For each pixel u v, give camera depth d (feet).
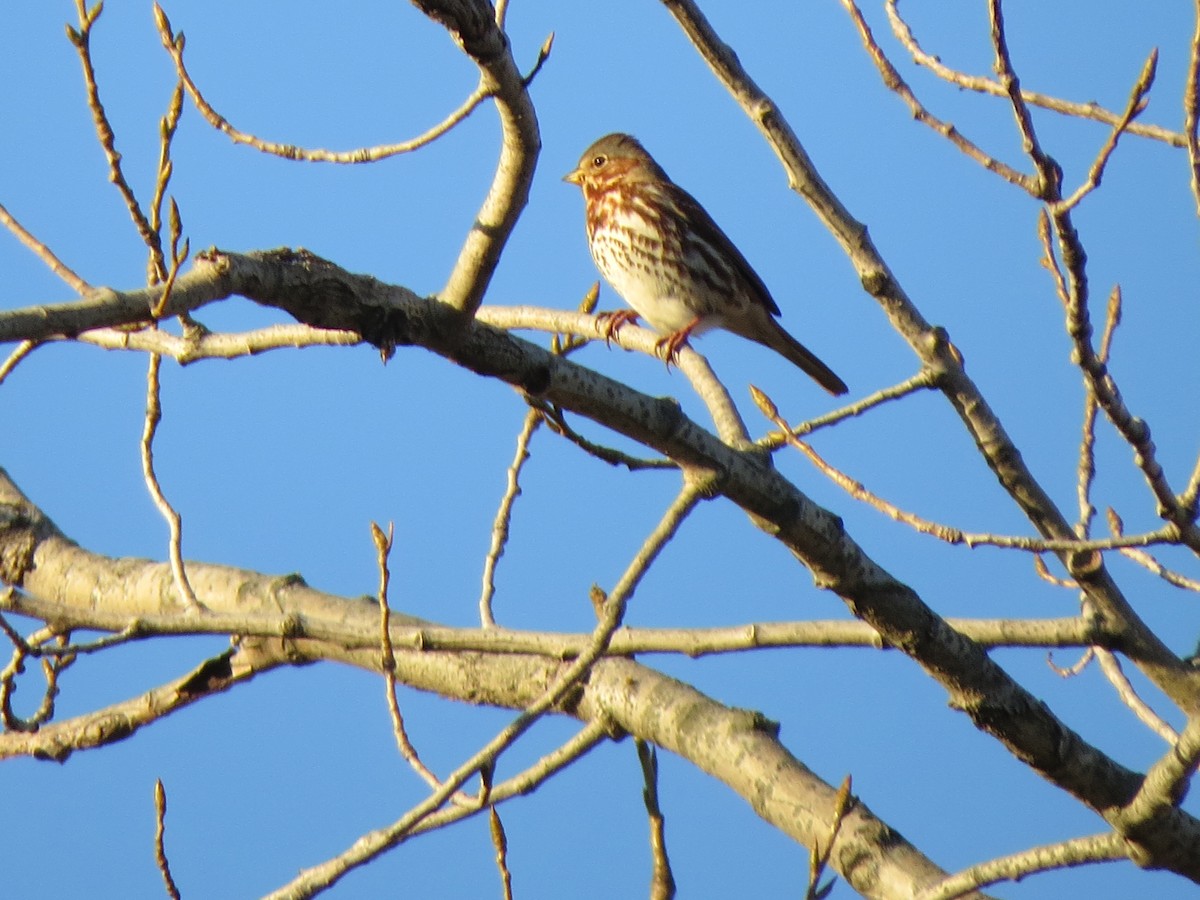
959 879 25.67
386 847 28.04
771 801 32.42
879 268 33.19
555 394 30.09
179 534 31.68
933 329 33.45
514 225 28.48
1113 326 34.35
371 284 28.35
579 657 28.43
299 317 27.86
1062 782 32.60
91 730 35.45
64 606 30.12
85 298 24.44
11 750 35.35
